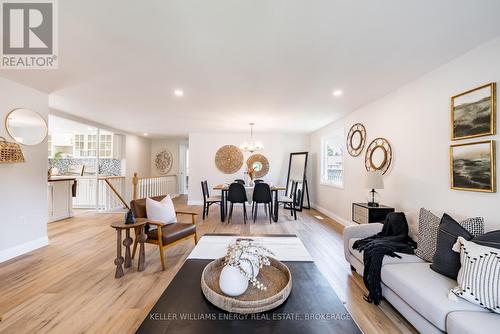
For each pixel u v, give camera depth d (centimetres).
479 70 202
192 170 709
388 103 330
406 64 239
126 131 678
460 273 145
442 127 240
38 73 263
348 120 455
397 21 170
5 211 280
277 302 123
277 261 172
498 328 115
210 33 186
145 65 243
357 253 234
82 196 643
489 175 191
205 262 184
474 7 155
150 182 687
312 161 694
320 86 303
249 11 160
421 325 150
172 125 585
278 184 699
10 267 262
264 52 216
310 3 152
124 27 179
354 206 356
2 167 278
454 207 226
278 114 459
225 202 541
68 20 171
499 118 186
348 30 182
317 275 161
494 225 190
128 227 242
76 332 161
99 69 254
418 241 209
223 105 395
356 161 421
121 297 205
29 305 192
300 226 456
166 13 162
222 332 105
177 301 129
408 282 161
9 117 283
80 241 353
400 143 304
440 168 242
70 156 680
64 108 418
